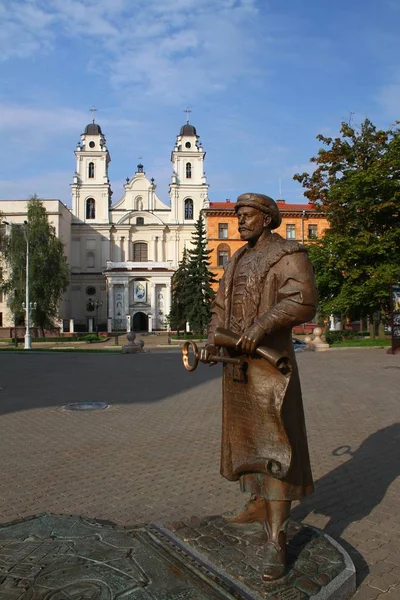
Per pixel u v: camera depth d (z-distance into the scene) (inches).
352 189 1008.2
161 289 2332.7
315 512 179.5
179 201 2549.2
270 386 114.3
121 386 521.3
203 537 129.3
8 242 1812.3
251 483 120.5
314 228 2128.4
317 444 276.4
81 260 2486.5
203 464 242.7
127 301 2293.3
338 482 213.0
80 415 367.9
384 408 379.2
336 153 1087.0
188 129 2568.9
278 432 113.4
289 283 114.4
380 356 810.8
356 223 1056.2
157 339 1695.4
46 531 138.6
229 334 114.5
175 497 197.5
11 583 110.3
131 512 182.2
